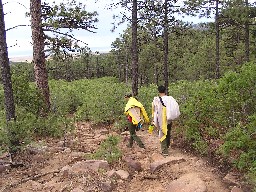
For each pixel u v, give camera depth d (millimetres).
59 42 13570
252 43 34875
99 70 90000
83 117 15641
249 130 7562
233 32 35406
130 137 10578
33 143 10242
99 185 7559
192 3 20781
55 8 13156
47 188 7621
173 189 7352
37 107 12883
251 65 8484
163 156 9531
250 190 7023
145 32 21500
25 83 12836
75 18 13250
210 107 9336
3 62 9523
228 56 43969
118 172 8289
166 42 20844
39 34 13484
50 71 15625
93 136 12531
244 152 7684
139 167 8688
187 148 10047
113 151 9445
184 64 55031
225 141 8305
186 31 21766
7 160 9391
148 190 7539
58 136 12016
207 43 49875
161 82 56000
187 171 8312
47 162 9328
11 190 7613
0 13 9242
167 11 18609
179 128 10695
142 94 16094
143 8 15875
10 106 9711
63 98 18922
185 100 13625
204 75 49406
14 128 9242
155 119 9609
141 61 51000
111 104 14867
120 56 72500
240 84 8109
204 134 9773
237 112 8492
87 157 9484
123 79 73000
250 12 27094
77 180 7828
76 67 83625
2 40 9430
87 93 21109
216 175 8055
